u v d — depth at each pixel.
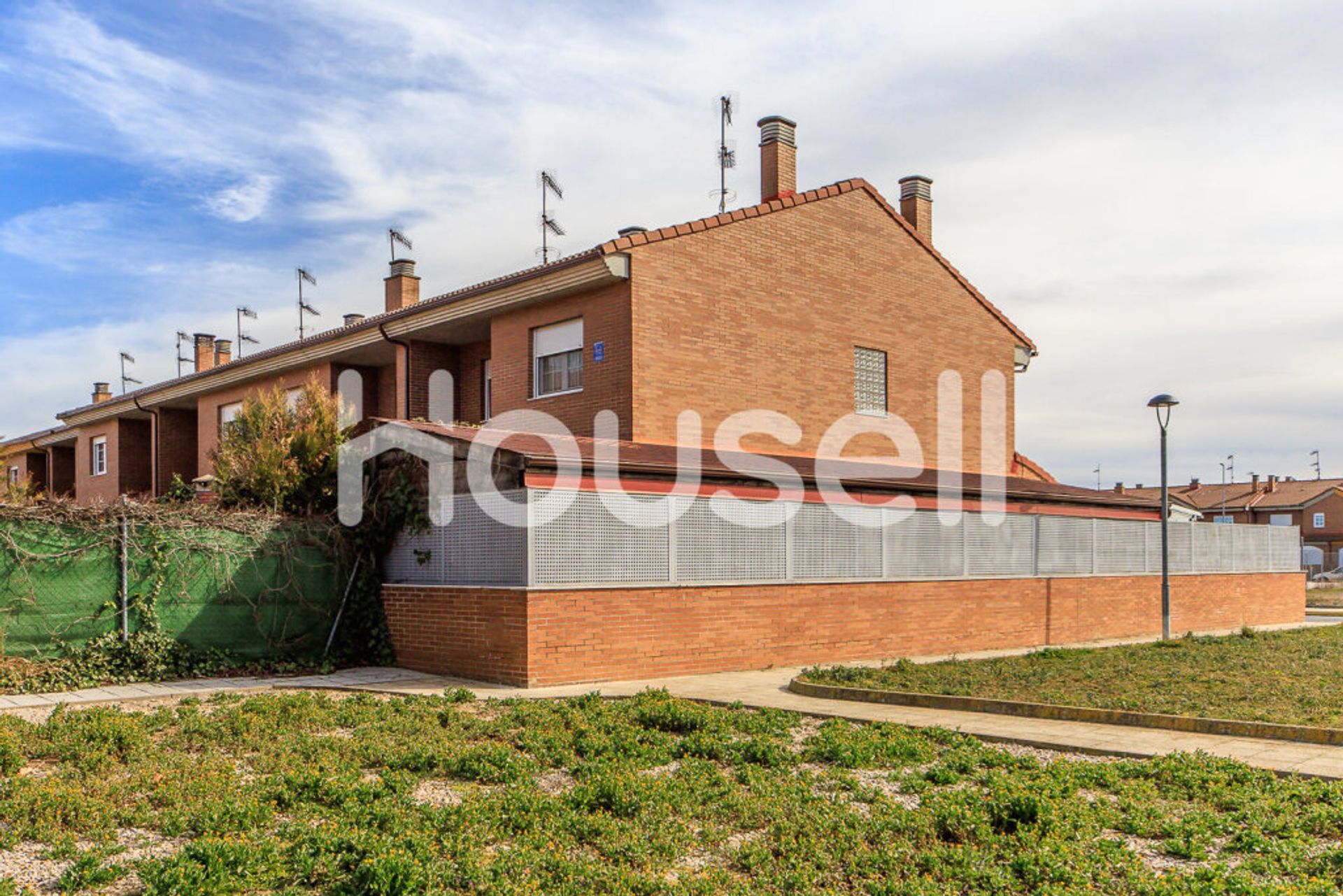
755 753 9.21
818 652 16.34
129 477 31.84
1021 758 9.26
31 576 13.11
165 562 14.07
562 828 6.97
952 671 15.07
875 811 7.36
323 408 16.61
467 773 8.63
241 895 5.77
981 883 6.04
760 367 20.12
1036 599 20.17
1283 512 70.25
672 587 14.64
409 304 29.42
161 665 13.82
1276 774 8.62
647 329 18.34
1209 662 16.44
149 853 6.49
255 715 10.55
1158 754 9.34
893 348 22.84
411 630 15.20
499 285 19.67
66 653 13.32
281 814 7.35
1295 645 19.50
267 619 14.94
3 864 6.30
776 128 21.98
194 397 29.20
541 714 10.98
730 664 15.22
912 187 25.61
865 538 17.30
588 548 13.91
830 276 21.62
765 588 15.73
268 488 15.67
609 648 13.95
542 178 24.84
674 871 6.39
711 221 19.45
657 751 9.31
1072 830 6.86
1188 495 78.56
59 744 9.07
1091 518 21.88
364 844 6.32
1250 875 5.96
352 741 9.60
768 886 6.04
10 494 16.36
